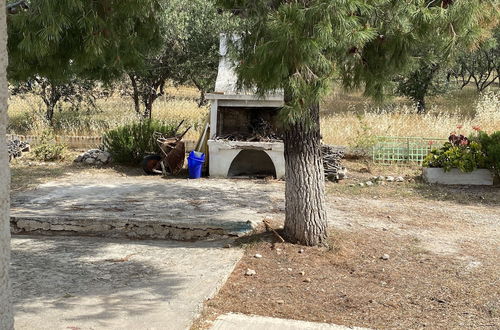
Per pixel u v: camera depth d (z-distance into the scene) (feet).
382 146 41.34
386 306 15.72
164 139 39.14
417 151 40.88
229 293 16.62
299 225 21.06
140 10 19.39
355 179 36.37
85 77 23.84
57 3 16.20
